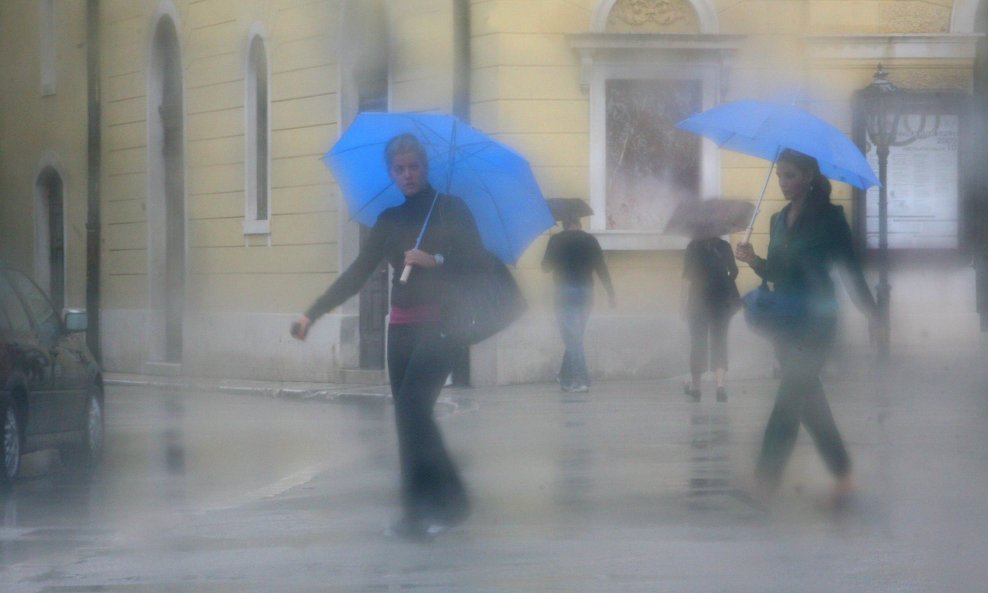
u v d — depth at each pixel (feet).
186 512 67.31
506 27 134.62
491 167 60.85
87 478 81.82
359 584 49.52
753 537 56.49
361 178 63.21
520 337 133.08
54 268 205.77
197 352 173.27
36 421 79.71
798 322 62.54
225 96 169.99
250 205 167.02
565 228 123.65
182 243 178.40
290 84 160.15
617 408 108.17
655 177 135.74
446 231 57.21
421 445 57.36
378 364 150.51
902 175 131.95
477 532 58.39
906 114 131.54
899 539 55.67
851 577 49.47
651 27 136.05
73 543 59.31
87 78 192.75
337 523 62.18
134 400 140.26
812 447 80.74
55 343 84.69
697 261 112.06
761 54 134.92
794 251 62.34
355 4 150.82
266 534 59.77
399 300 57.31
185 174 176.55
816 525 58.75
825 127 63.52
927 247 131.85
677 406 109.19
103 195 191.62
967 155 131.95
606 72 135.23
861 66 133.90
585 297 123.34
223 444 97.40
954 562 51.62
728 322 112.27
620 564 51.96
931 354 130.31
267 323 162.30
